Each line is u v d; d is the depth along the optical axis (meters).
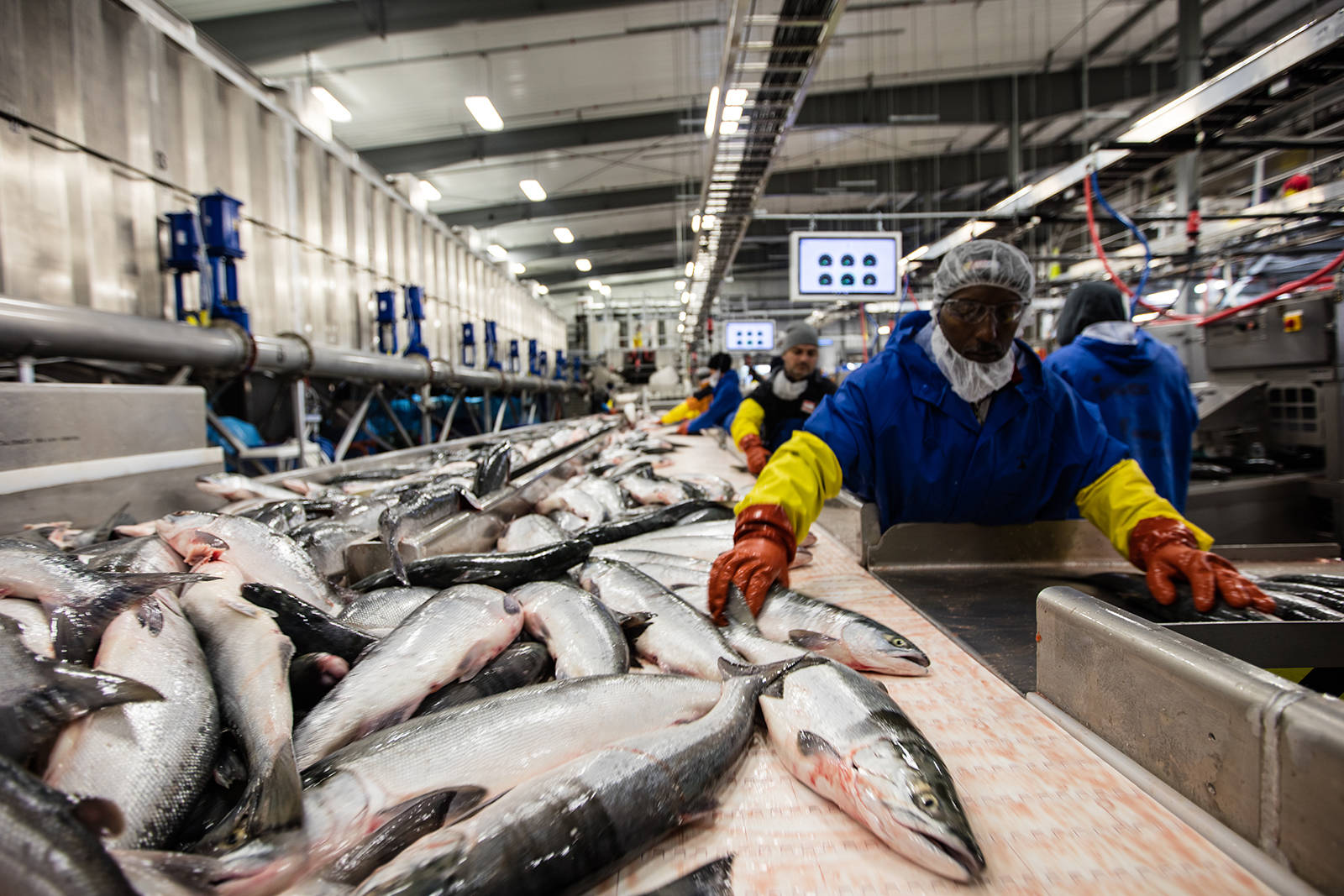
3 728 0.79
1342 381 3.36
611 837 0.73
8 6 3.35
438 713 0.93
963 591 1.66
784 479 1.63
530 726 0.93
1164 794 0.77
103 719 0.86
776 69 3.63
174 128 4.38
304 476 3.50
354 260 6.77
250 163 5.08
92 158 3.80
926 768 0.78
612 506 2.91
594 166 12.77
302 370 4.33
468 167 12.04
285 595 1.23
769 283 22.97
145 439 2.35
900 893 0.67
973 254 1.69
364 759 0.85
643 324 20.11
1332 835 0.58
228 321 3.71
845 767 0.82
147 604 1.13
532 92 9.59
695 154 12.52
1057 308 6.70
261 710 0.96
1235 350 3.99
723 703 0.98
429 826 0.79
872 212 16.08
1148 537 1.54
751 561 1.46
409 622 1.20
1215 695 0.71
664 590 1.46
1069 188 3.43
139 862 0.62
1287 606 1.30
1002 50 9.38
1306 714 0.61
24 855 0.55
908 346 1.91
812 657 1.07
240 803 0.77
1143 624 0.87
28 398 1.89
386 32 7.14
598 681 1.03
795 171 13.77
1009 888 0.66
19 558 1.17
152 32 4.16
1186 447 2.90
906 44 9.12
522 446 4.95
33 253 3.47
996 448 1.83
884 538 1.88
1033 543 1.92
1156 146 2.86
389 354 7.23
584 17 7.85
